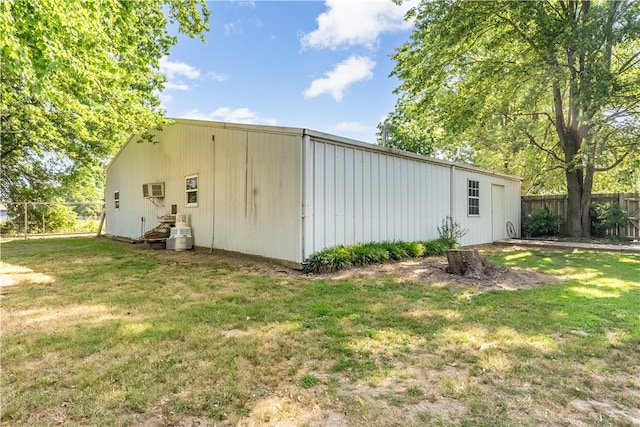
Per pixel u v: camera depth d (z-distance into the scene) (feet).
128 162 40.91
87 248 30.53
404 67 35.27
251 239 22.77
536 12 28.30
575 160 31.76
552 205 38.70
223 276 17.58
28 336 9.34
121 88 24.64
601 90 25.82
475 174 33.60
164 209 33.35
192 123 29.01
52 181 55.77
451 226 29.37
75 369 7.46
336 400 6.27
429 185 28.30
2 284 15.85
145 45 27.63
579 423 5.57
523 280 15.89
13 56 12.80
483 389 6.61
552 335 9.23
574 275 17.28
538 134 40.06
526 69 30.12
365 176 22.79
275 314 11.27
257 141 22.27
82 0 14.80
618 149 30.71
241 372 7.32
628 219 33.19
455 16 29.78
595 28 25.76
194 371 7.35
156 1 25.77
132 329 9.89
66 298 13.35
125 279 16.94
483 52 35.53
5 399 6.29
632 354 8.06
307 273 18.17
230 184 24.77
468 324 10.16
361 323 10.37
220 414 5.86
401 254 21.97
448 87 37.73
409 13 32.89
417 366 7.59
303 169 19.03
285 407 6.06
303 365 7.67
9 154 49.16
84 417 5.80
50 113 29.30
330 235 20.34
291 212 19.63
